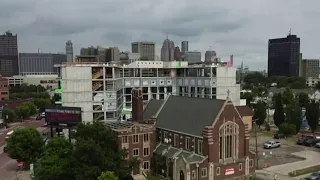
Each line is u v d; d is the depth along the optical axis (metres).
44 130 150.62
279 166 93.56
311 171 88.50
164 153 83.56
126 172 74.88
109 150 76.00
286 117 140.38
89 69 118.56
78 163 72.81
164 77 154.62
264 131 146.75
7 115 170.62
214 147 76.44
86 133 77.75
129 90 146.75
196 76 150.00
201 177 74.62
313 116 136.00
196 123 82.19
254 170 83.88
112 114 123.94
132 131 82.12
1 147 121.56
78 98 117.69
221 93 145.00
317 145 116.50
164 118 94.44
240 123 81.19
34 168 87.88
